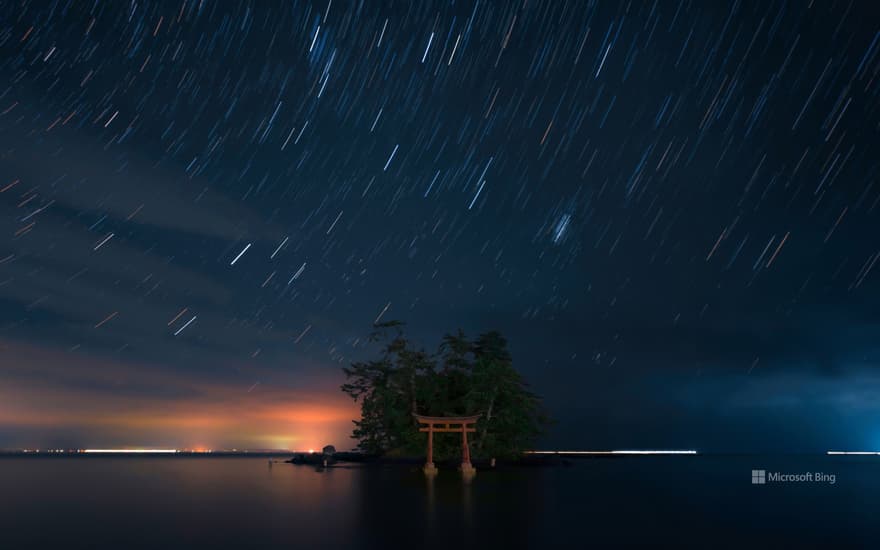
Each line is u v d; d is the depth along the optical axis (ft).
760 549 53.78
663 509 81.66
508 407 163.84
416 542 56.18
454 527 64.85
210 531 62.18
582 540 57.47
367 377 176.45
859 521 71.00
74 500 91.66
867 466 236.84
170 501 89.56
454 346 174.40
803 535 61.05
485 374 161.99
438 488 108.37
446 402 170.91
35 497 96.48
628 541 57.16
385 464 173.27
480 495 96.84
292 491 103.14
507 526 65.46
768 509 82.99
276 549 53.01
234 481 126.62
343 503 85.61
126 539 57.93
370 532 61.31
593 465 213.46
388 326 173.47
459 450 167.43
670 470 190.90
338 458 205.87
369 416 175.83
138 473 158.40
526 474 150.82
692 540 57.82
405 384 171.94
